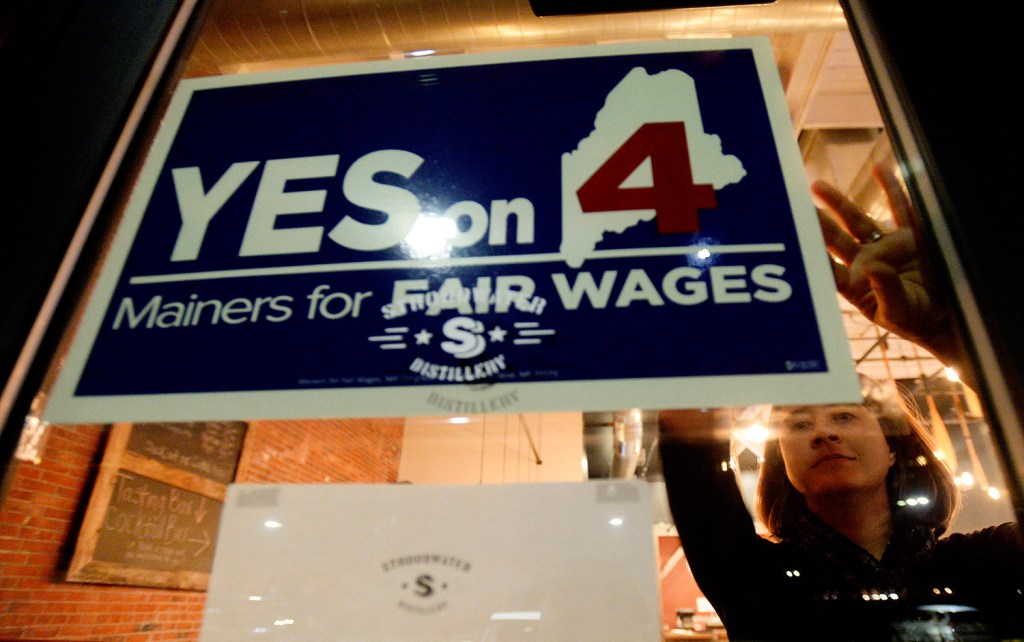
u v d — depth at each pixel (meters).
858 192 0.82
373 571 0.52
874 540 0.65
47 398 0.64
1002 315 0.61
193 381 0.64
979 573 0.59
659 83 0.80
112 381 0.65
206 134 0.83
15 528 0.85
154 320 0.68
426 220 0.71
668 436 0.68
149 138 0.83
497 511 0.53
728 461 0.68
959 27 0.76
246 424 0.97
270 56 0.99
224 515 0.55
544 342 0.62
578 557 0.51
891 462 0.68
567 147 0.75
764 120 0.75
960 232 0.65
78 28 0.88
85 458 1.03
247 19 0.96
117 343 0.66
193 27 0.93
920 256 0.71
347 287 0.67
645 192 0.71
